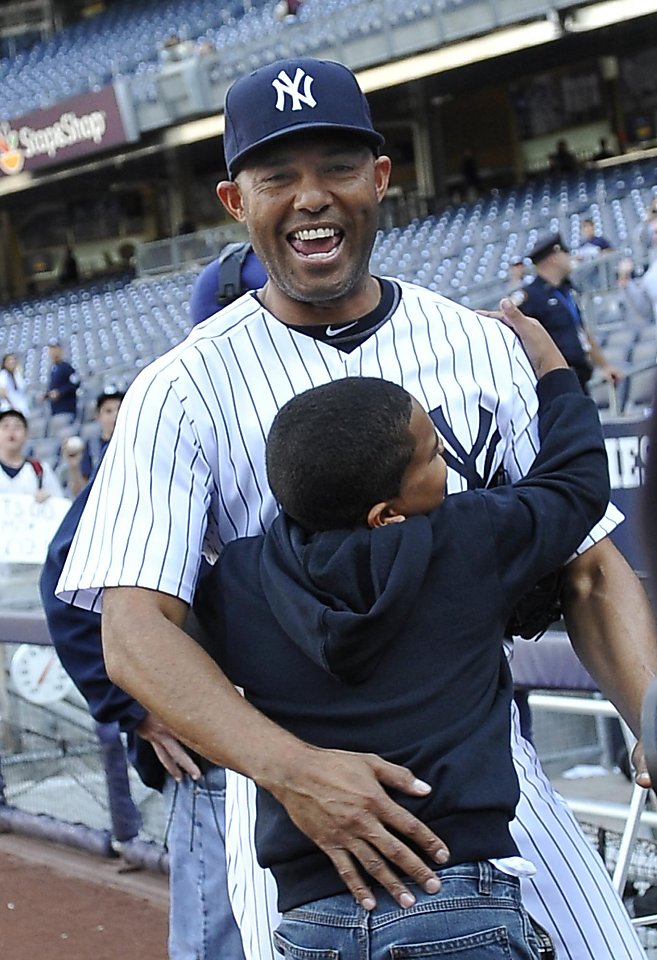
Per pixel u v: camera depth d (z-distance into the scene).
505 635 1.92
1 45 34.91
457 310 2.03
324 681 1.68
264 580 1.73
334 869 1.66
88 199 33.06
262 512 1.94
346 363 1.96
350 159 1.91
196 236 23.84
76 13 33.97
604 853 3.15
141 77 25.47
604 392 8.79
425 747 1.62
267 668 1.72
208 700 1.70
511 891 1.64
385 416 1.66
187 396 1.92
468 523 1.70
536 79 26.72
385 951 1.59
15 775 4.66
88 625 2.49
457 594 1.67
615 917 1.86
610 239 15.81
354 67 22.73
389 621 1.62
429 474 1.68
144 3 32.28
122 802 4.17
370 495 1.65
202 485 1.92
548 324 6.56
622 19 20.11
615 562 1.91
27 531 5.16
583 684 2.77
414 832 1.59
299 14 25.81
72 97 26.84
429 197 24.28
